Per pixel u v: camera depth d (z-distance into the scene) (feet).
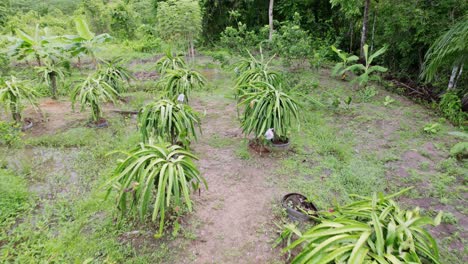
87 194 8.39
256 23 33.76
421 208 8.09
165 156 6.59
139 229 7.06
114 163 10.03
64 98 16.76
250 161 10.22
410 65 20.74
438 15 16.89
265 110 9.55
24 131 12.25
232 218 7.54
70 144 11.18
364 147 11.44
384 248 4.27
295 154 10.77
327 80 19.95
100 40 19.57
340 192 8.66
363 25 22.00
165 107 8.75
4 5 33.30
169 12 22.50
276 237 6.93
